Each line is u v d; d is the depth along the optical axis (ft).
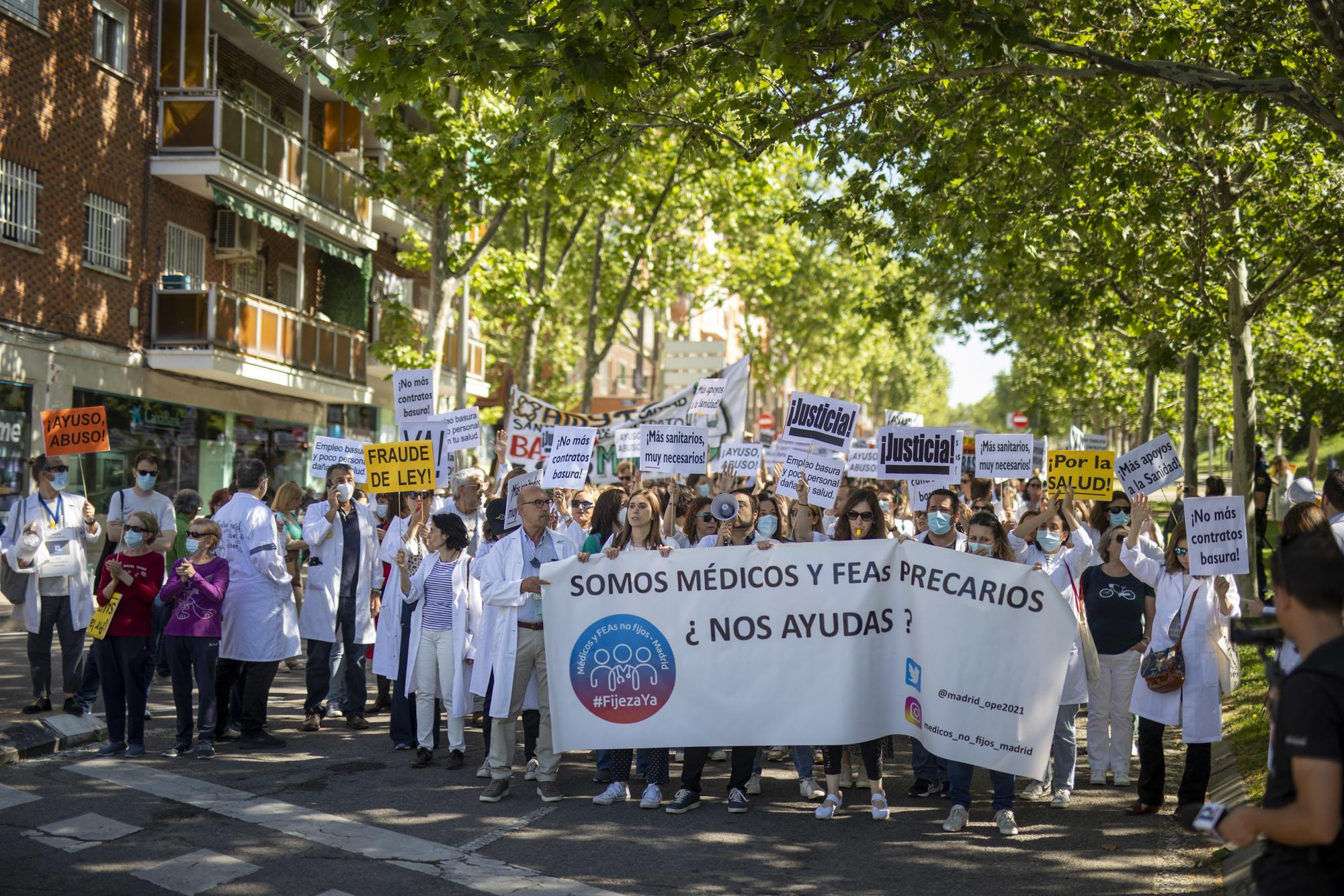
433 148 71.77
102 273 69.51
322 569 34.78
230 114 75.25
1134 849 24.00
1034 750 25.22
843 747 30.07
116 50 70.59
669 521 33.24
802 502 35.27
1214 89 30.68
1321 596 11.51
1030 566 25.73
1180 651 25.84
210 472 82.17
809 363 197.36
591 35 30.76
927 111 40.91
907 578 26.86
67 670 34.06
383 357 79.41
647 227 100.42
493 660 27.20
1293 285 56.18
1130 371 109.60
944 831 25.38
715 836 24.67
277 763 29.96
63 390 66.08
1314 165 49.08
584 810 26.53
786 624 26.96
